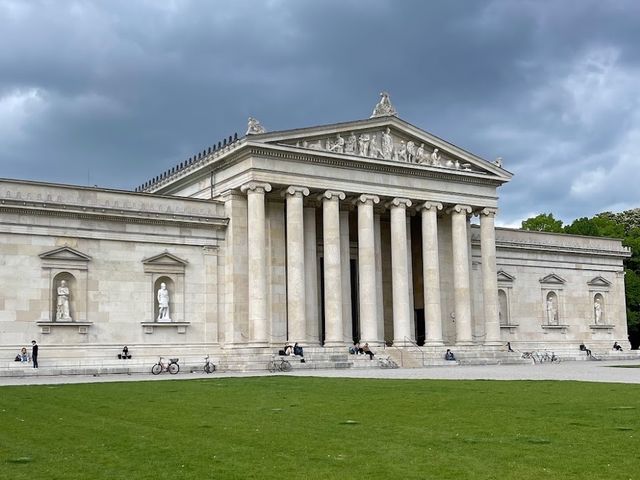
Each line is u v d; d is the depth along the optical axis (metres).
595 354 110.69
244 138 77.38
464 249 92.31
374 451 24.44
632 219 163.62
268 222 83.44
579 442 25.56
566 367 78.19
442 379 55.25
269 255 83.00
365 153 85.25
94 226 74.12
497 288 96.38
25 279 70.19
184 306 78.31
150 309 76.44
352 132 85.25
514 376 60.25
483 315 97.88
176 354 77.06
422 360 83.94
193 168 86.75
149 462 23.03
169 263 77.81
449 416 32.47
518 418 31.52
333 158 82.75
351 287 93.00
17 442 26.94
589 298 113.44
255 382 53.84
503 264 105.50
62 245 72.31
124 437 27.78
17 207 69.81
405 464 22.36
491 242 94.69
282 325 83.00
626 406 35.16
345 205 88.06
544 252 109.19
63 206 71.94
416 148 89.94
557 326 108.75
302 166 81.31
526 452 23.94
